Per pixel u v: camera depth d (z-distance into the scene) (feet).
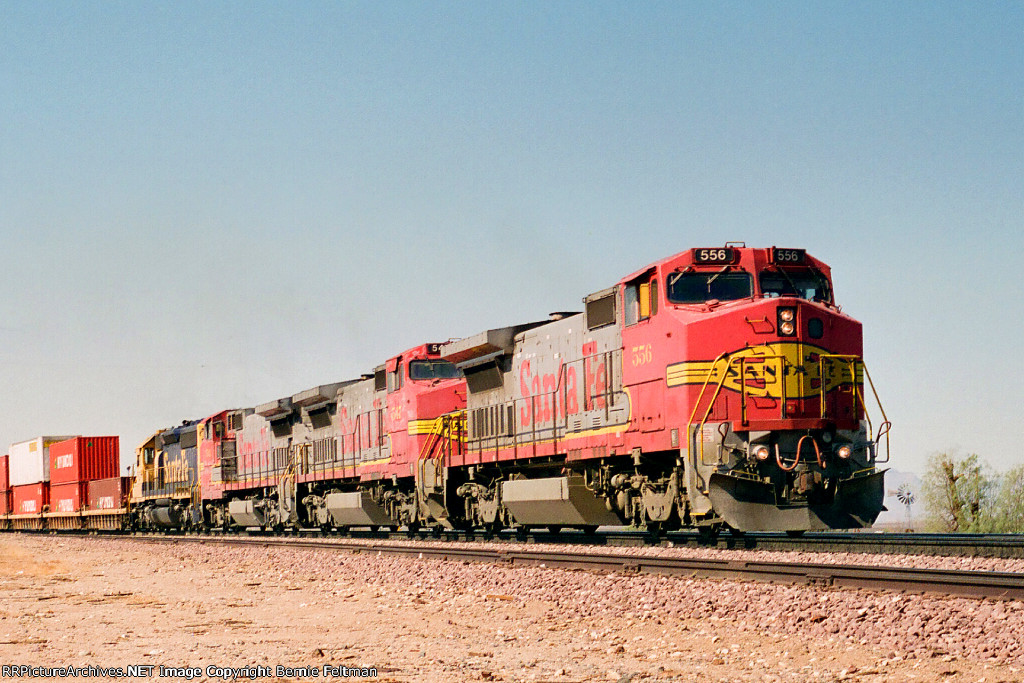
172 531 195.93
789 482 71.56
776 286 76.54
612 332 83.82
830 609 48.52
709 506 70.90
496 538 105.29
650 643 47.01
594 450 85.35
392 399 120.98
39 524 238.27
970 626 43.04
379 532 130.41
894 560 62.03
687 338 73.26
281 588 76.84
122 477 209.26
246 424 171.94
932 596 47.44
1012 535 72.02
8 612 62.23
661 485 78.18
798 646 44.14
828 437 71.92
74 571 97.66
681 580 59.82
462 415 111.55
